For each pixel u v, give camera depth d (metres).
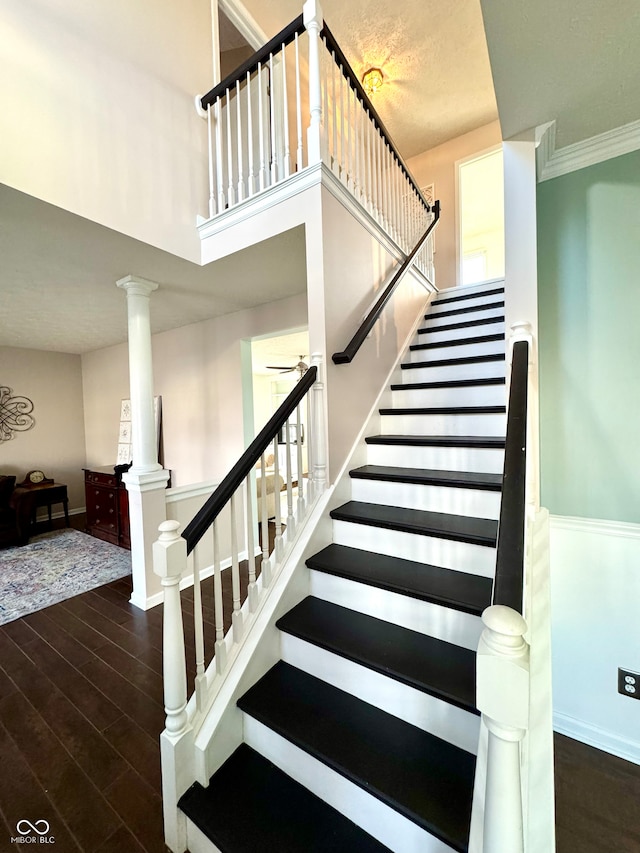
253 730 1.38
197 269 2.59
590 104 1.55
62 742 1.59
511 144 1.78
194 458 4.29
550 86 1.45
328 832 1.12
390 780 1.09
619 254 1.80
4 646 2.31
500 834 0.61
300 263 2.52
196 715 1.30
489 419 2.32
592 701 1.85
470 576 1.60
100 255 2.31
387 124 4.66
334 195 2.11
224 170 2.68
